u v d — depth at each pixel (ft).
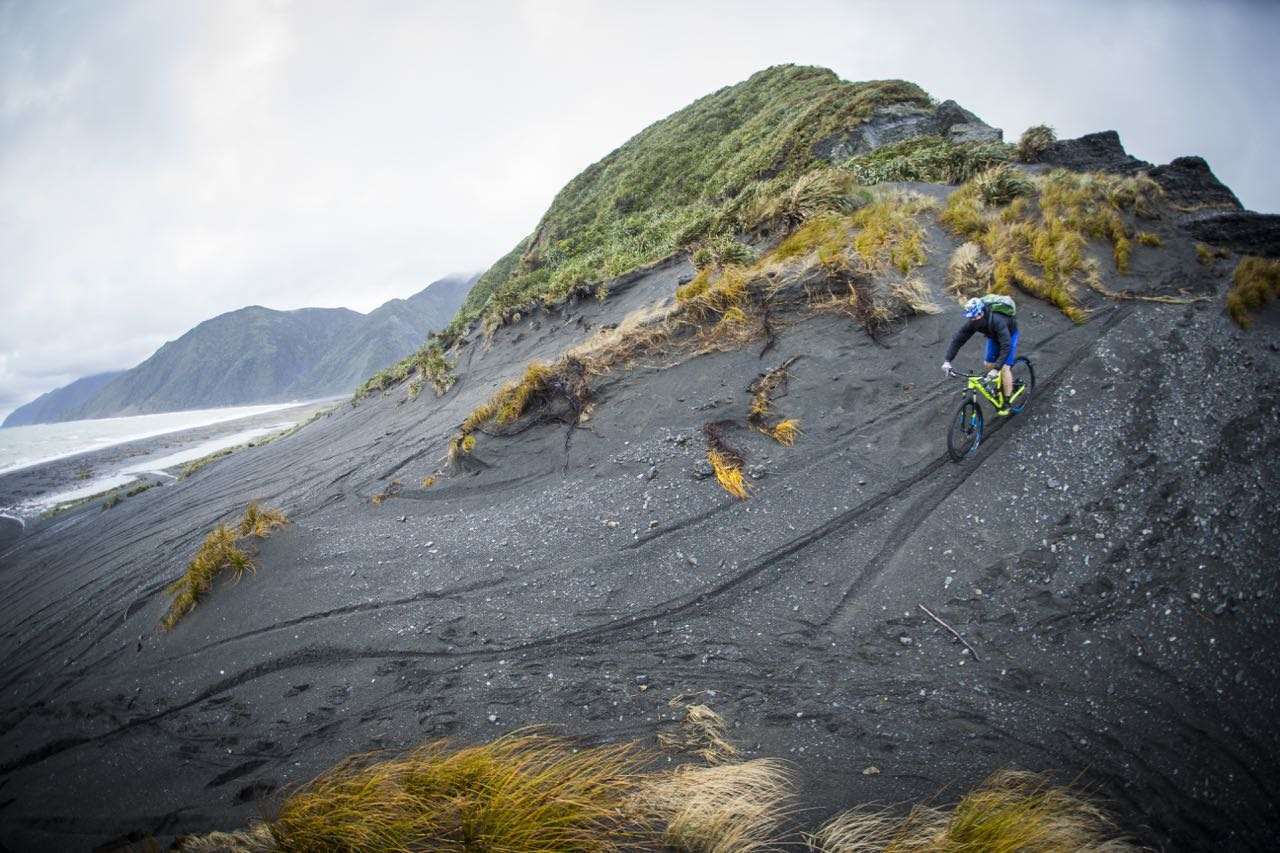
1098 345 24.93
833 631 15.81
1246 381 21.49
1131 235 35.50
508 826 10.41
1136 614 14.85
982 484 19.43
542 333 56.90
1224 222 35.58
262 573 23.38
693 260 43.14
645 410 27.20
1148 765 11.92
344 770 14.21
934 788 11.67
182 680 19.62
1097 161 50.93
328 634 19.31
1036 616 15.21
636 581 18.74
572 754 13.12
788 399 24.89
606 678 15.61
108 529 54.49
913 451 21.29
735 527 19.89
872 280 29.07
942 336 26.37
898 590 16.57
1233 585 15.01
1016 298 28.55
